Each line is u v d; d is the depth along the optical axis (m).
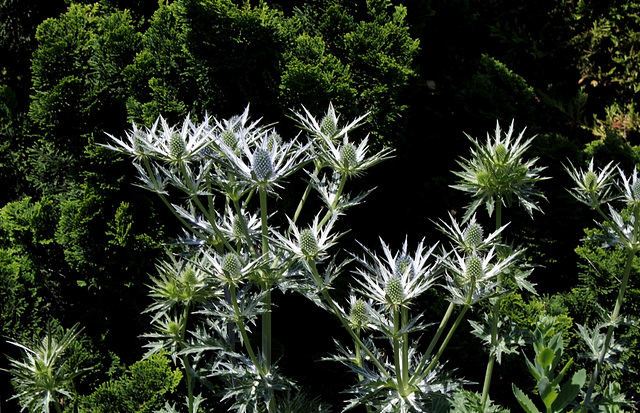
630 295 1.04
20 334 1.02
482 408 0.75
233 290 0.66
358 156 0.72
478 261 0.65
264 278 0.67
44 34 1.14
